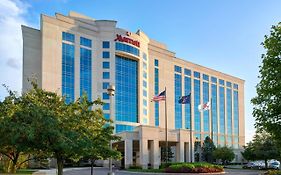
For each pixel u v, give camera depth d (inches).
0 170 1183.6
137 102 3390.7
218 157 3029.0
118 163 2787.9
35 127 586.9
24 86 2827.3
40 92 735.7
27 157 1277.1
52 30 2967.5
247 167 2546.8
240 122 4985.2
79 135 632.4
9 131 593.9
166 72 3870.6
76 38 3125.0
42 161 1143.6
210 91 4490.7
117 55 3299.7
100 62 3238.2
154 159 2251.5
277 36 539.2
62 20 3051.2
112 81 3208.7
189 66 4215.1
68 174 1676.9
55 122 606.9
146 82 3590.1
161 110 3722.9
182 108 4003.4
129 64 3385.8
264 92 543.8
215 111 4527.6
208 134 4313.5
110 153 760.3
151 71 3703.3
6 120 597.6
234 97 4933.6
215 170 1765.5
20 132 576.1
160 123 3678.6
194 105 4183.1
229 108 4800.7
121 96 3243.1
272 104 538.6
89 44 3211.1
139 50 3449.8
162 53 3863.2
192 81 4229.8
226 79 4815.5
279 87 523.2
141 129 2230.6
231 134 4768.7
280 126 537.6
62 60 2999.5
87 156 735.7
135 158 2672.2
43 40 2903.5
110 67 3235.7
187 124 4033.0
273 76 537.6
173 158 2901.1
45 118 597.6
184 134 2469.2
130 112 3294.8
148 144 2388.0
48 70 2888.8
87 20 3245.6
